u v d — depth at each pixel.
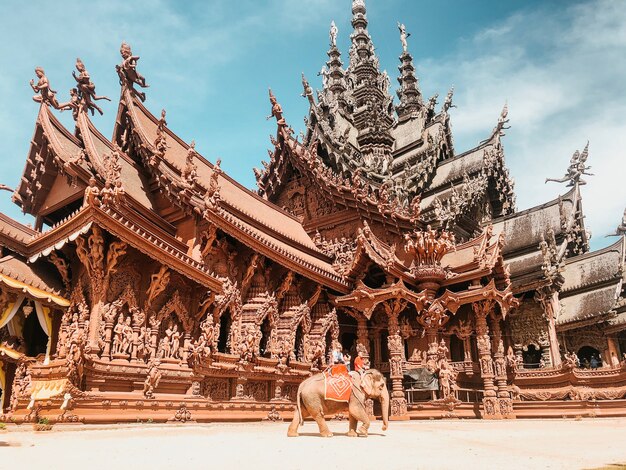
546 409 24.61
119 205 16.20
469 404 24.11
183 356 17.12
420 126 44.09
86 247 15.28
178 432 12.03
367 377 11.78
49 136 19.20
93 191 14.44
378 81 49.84
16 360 16.36
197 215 20.03
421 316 25.53
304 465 6.28
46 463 6.21
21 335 17.61
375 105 45.09
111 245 15.14
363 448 8.41
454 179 37.56
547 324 31.02
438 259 26.75
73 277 17.41
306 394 10.82
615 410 23.77
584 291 34.53
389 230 28.94
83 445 8.38
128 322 15.64
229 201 23.88
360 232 25.61
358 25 54.97
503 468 6.22
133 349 15.52
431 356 25.09
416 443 9.66
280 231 26.47
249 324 21.06
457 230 33.66
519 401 25.83
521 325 32.25
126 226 14.97
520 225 37.16
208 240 19.64
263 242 21.30
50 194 20.62
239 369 19.02
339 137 39.38
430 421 21.31
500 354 25.77
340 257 28.50
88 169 19.08
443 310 25.14
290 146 32.25
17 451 7.42
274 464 6.35
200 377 16.97
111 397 13.85
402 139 45.12
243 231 20.42
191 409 16.16
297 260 22.95
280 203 33.69
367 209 28.89
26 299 16.95
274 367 21.03
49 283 17.44
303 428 14.40
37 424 11.88
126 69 22.56
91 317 14.84
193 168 20.42
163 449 7.95
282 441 9.45
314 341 24.16
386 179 36.00
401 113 48.81
